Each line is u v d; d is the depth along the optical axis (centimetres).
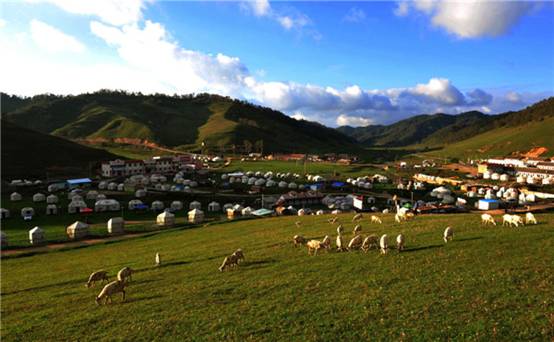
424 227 4391
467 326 1850
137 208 9819
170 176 17900
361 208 10525
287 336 1908
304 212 9250
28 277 3653
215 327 2066
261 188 14238
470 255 2997
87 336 2072
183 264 3578
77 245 5516
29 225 7575
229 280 2888
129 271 3144
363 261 3080
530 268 2575
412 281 2527
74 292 2948
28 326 2258
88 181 13825
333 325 1991
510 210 7925
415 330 1855
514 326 1812
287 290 2552
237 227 6003
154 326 2128
